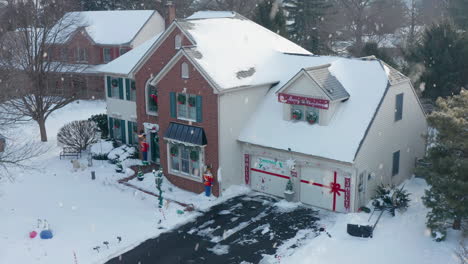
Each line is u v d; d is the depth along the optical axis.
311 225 20.92
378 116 21.88
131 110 31.98
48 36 37.69
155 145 29.41
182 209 23.06
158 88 26.16
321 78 22.69
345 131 21.81
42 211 22.97
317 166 22.22
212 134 24.00
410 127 25.12
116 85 32.59
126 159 30.00
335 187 21.94
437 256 17.45
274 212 22.48
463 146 18.00
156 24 52.19
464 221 19.66
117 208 23.42
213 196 24.53
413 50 36.31
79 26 45.00
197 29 26.80
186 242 19.81
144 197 24.73
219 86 22.98
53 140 35.88
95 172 28.55
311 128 23.02
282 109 24.66
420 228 19.62
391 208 20.98
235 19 30.75
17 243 19.56
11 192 25.50
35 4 38.22
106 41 49.97
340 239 19.23
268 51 28.08
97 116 35.78
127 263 18.27
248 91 24.94
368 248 18.38
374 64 23.78
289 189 23.20
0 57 32.56
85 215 22.55
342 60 25.16
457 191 17.44
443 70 33.94
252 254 18.61
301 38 52.53
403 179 25.31
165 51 27.62
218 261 18.17
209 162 24.50
